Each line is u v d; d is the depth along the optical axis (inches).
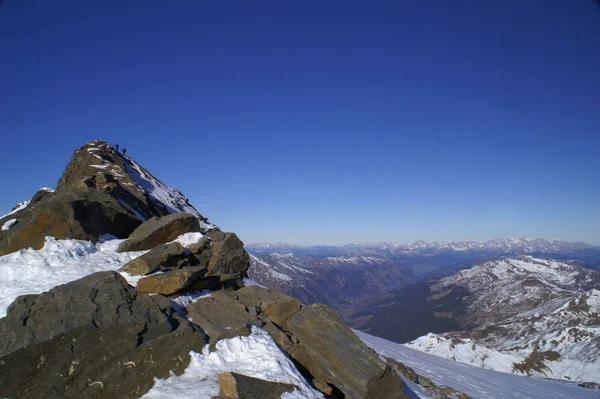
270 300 862.5
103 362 526.9
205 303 796.6
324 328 755.4
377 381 655.1
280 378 573.6
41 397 474.3
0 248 916.0
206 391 520.7
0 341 493.4
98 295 596.7
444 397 1102.4
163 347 580.4
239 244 1125.7
